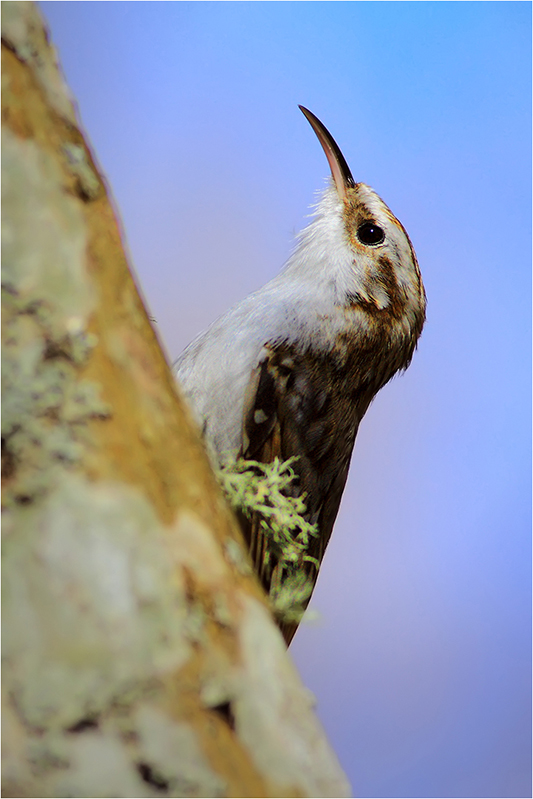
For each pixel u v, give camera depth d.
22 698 0.53
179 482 0.62
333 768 0.61
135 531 0.58
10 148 0.62
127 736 0.53
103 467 0.58
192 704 0.55
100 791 0.51
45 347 0.59
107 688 0.53
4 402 0.58
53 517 0.56
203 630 0.58
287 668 0.62
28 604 0.54
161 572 0.58
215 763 0.54
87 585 0.55
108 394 0.60
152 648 0.55
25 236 0.61
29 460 0.57
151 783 0.52
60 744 0.52
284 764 0.57
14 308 0.59
